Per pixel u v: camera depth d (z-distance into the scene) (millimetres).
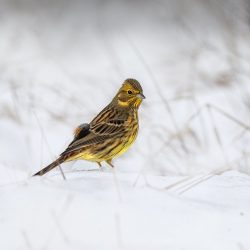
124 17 31891
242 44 20719
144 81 20859
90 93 18812
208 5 23953
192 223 8469
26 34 27469
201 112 17125
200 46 22125
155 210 8625
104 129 11695
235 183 10164
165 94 19047
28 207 8375
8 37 26656
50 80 20797
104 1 33969
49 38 27625
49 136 16062
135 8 33375
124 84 12258
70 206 8383
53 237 7867
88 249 7668
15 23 29281
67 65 23516
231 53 19469
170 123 16500
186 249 7891
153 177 10086
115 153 11891
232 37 19828
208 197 9492
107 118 11844
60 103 17672
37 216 8203
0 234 7926
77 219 8180
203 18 25922
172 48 24609
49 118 16891
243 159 13906
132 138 12195
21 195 8625
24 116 16938
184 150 14102
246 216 8836
